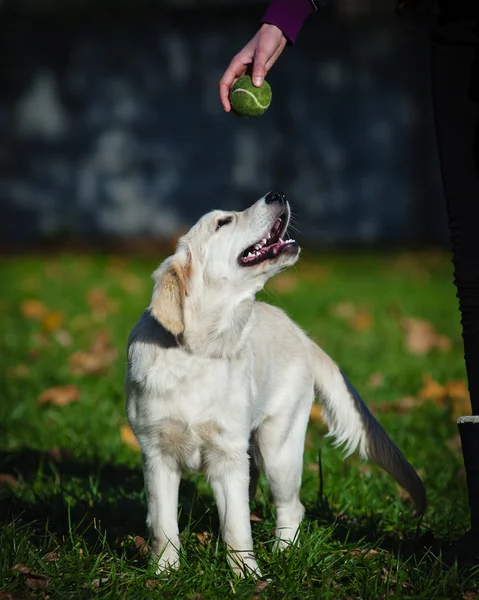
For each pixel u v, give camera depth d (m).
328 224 22.95
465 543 4.75
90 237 22.61
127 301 13.43
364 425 5.63
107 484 6.33
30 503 5.73
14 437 7.29
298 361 5.57
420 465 6.76
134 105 22.72
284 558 4.79
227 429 4.82
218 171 22.88
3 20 22.25
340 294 14.48
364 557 4.83
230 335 4.91
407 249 21.11
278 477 5.40
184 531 5.05
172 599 4.38
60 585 4.43
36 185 22.77
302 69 22.66
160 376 4.82
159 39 22.55
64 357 9.91
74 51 22.55
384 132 22.75
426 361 9.94
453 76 4.84
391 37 22.44
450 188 4.86
